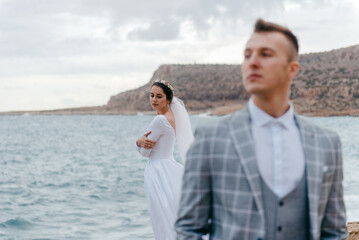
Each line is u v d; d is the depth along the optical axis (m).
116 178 18.86
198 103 187.12
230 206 1.70
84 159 28.88
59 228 9.50
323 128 1.86
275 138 1.72
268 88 1.71
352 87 148.25
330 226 1.85
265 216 1.66
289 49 1.74
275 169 1.69
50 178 18.88
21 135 60.88
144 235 8.85
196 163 1.76
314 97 148.62
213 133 1.75
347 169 20.72
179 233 1.80
